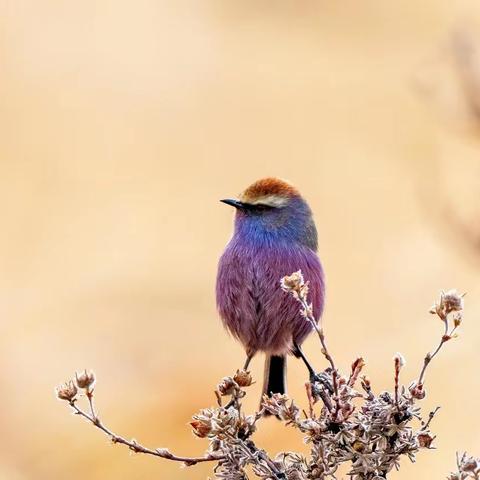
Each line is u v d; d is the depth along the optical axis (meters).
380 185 16.80
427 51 16.58
